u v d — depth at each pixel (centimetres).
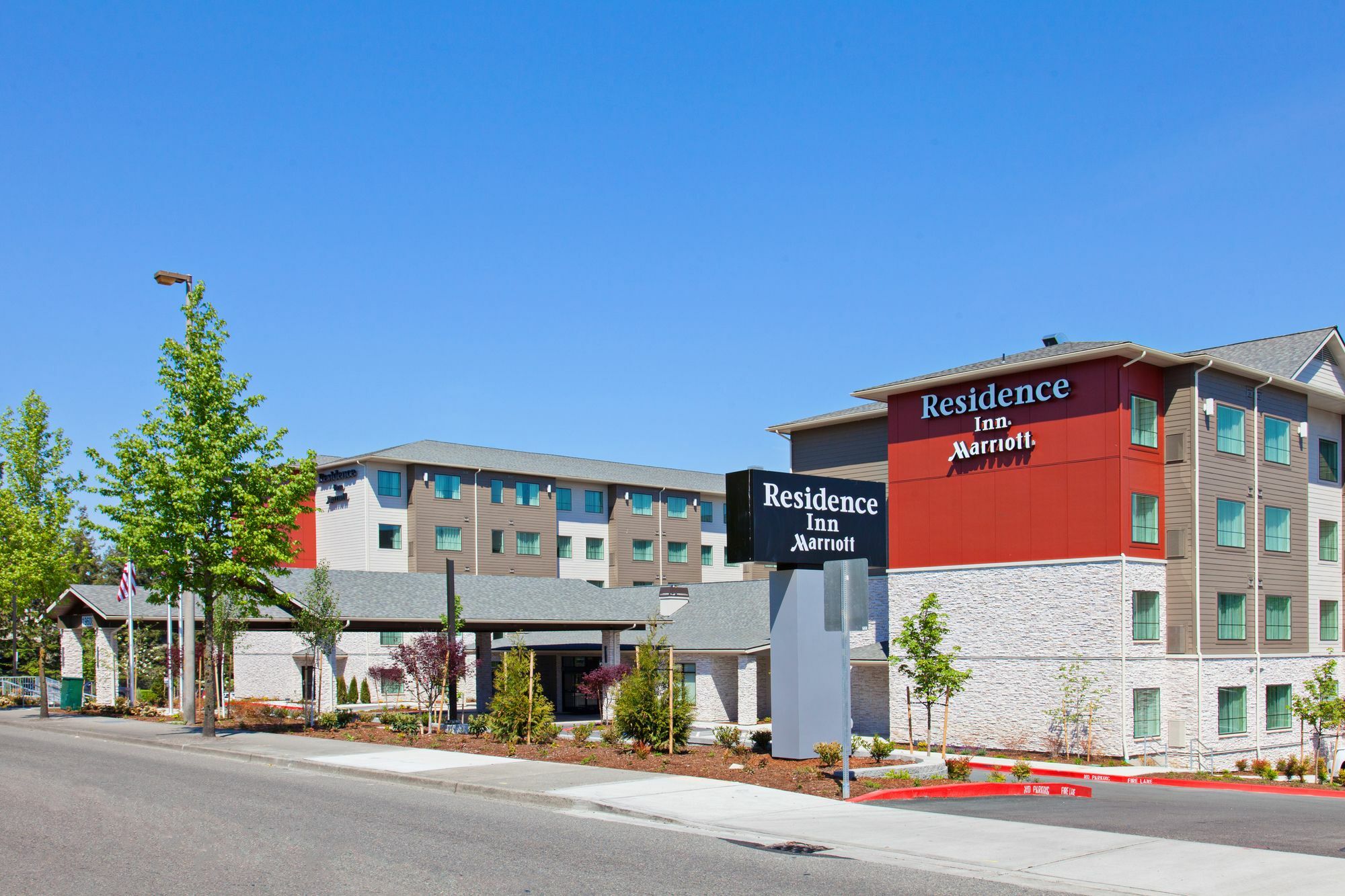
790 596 2084
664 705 2266
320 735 2684
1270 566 3428
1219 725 3153
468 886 988
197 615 3972
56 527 3384
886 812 1466
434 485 6375
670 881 1018
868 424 4094
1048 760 2995
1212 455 3225
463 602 3788
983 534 3297
